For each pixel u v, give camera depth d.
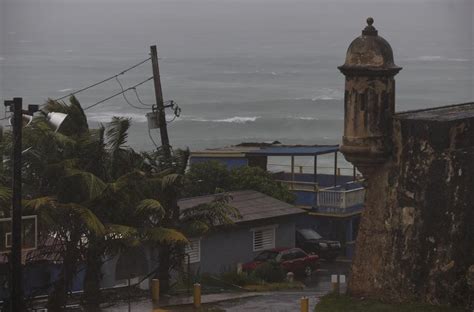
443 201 25.92
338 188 55.25
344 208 53.34
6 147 29.45
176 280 37.16
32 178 29.52
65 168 29.20
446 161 25.80
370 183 27.42
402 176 26.62
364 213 27.62
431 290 26.16
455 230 25.73
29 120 22.67
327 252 49.88
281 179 58.62
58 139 29.84
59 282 30.20
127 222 30.53
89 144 30.64
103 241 29.89
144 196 31.28
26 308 29.39
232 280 38.31
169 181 31.58
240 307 30.61
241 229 44.25
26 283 32.03
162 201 32.03
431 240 26.17
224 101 179.25
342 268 48.00
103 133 30.95
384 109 26.59
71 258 29.97
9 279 28.42
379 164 27.03
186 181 33.41
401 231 26.73
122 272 36.47
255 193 49.75
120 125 31.81
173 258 33.94
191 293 34.09
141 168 32.50
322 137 140.62
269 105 173.12
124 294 33.59
